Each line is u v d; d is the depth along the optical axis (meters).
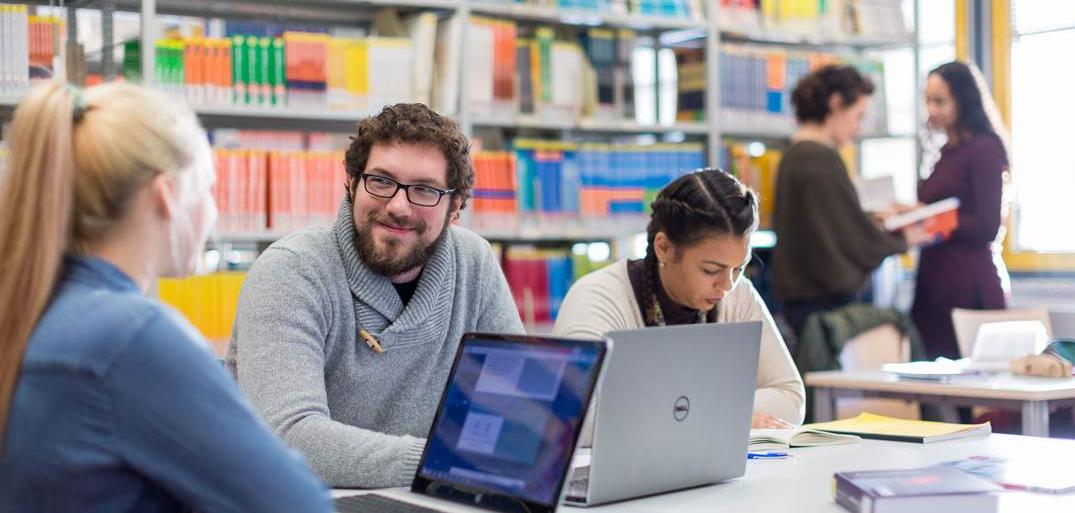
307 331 2.10
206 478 1.23
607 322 2.55
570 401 1.63
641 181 4.70
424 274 2.25
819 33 5.33
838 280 4.57
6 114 3.69
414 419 2.28
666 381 1.81
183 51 3.83
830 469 2.04
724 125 5.01
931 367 3.63
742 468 1.97
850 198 4.59
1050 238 5.46
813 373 3.66
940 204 4.66
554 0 4.53
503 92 4.41
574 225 4.55
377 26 4.39
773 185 5.09
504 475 1.67
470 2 4.33
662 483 1.85
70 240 1.27
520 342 1.74
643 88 5.05
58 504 1.22
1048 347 3.66
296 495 1.27
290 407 1.99
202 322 3.77
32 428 1.22
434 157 2.16
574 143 4.61
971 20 5.64
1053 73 5.43
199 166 1.35
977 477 1.79
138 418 1.21
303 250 2.18
